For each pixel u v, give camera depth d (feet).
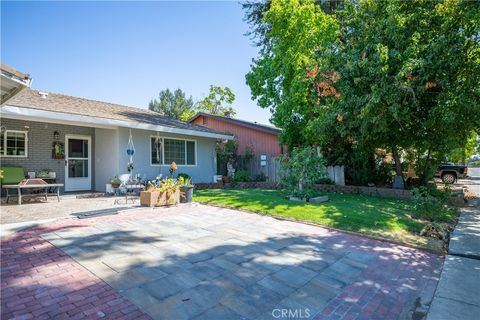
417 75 30.71
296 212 24.97
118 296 10.24
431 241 18.76
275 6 45.62
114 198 31.81
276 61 47.88
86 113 31.68
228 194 35.70
